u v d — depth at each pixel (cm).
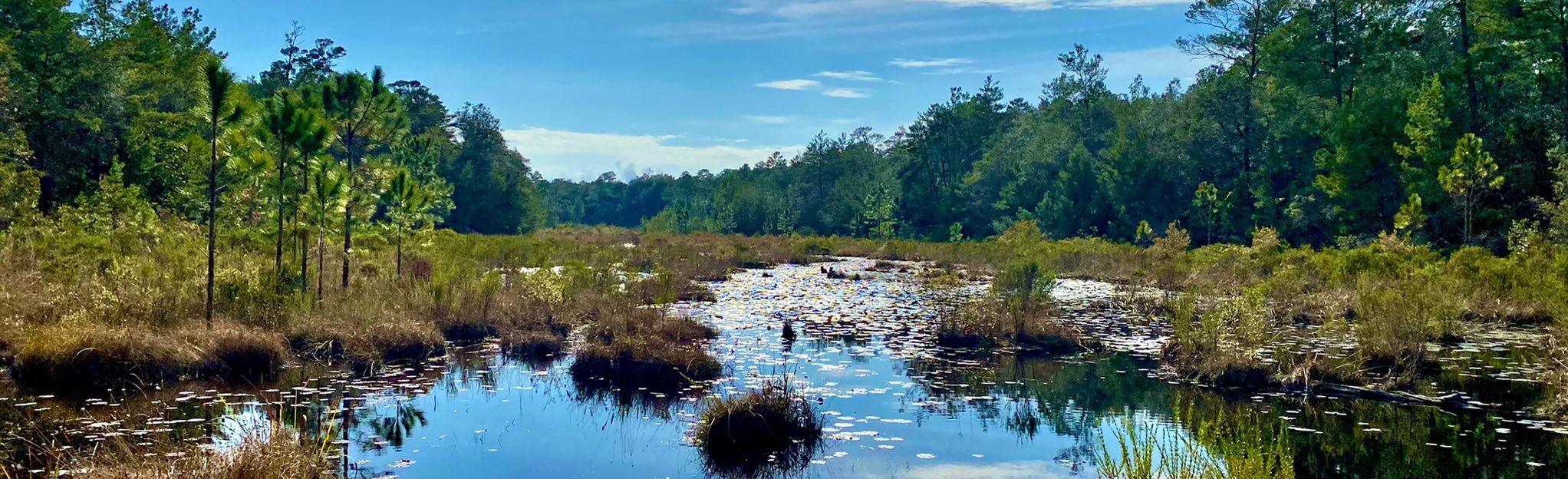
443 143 7206
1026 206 6203
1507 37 3086
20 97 2766
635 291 1952
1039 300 1628
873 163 9150
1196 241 4659
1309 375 1134
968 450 859
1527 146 3030
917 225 7575
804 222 8700
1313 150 4141
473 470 787
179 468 655
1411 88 3466
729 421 868
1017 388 1130
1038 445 877
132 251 1753
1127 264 2980
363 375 1145
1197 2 4844
